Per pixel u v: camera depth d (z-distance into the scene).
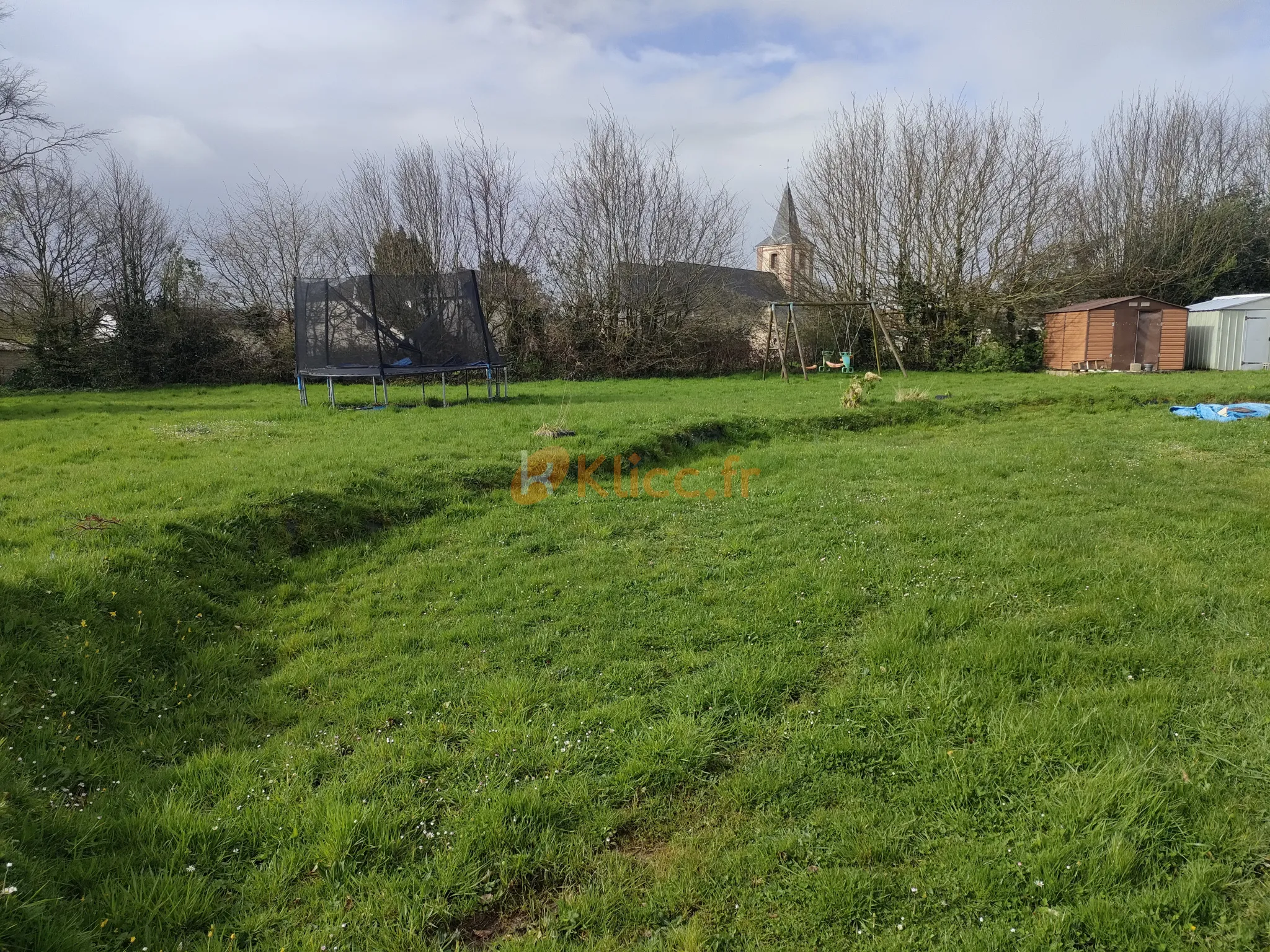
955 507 7.15
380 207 27.52
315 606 5.15
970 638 4.20
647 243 26.70
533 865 2.64
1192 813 2.73
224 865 2.62
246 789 3.04
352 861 2.62
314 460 8.55
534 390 20.06
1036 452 9.89
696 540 6.40
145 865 2.59
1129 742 3.15
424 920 2.38
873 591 5.01
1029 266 25.70
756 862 2.62
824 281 28.27
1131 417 13.25
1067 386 17.64
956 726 3.37
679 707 3.62
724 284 27.70
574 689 3.83
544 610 4.91
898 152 27.11
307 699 3.90
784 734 3.41
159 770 3.21
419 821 2.84
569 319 26.14
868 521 6.81
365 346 14.84
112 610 4.34
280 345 25.59
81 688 3.62
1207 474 8.41
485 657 4.25
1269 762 2.99
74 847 2.62
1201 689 3.56
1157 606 4.52
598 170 26.36
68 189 24.69
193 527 5.68
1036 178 26.02
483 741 3.35
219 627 4.72
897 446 10.93
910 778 3.05
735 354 27.12
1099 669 3.81
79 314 25.03
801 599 4.91
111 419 13.44
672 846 2.76
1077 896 2.39
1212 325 22.78
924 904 2.41
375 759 3.24
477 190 27.19
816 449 10.58
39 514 5.94
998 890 2.43
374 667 4.18
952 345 26.42
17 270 24.20
